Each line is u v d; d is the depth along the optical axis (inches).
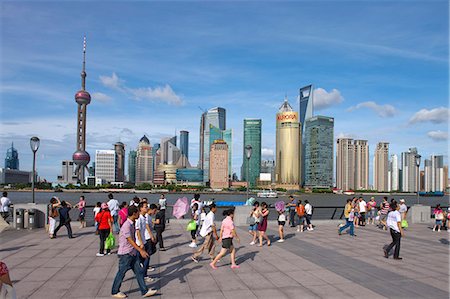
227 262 483.2
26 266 452.1
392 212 514.0
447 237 730.8
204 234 475.2
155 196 7470.5
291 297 339.3
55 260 486.6
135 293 349.4
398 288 369.1
